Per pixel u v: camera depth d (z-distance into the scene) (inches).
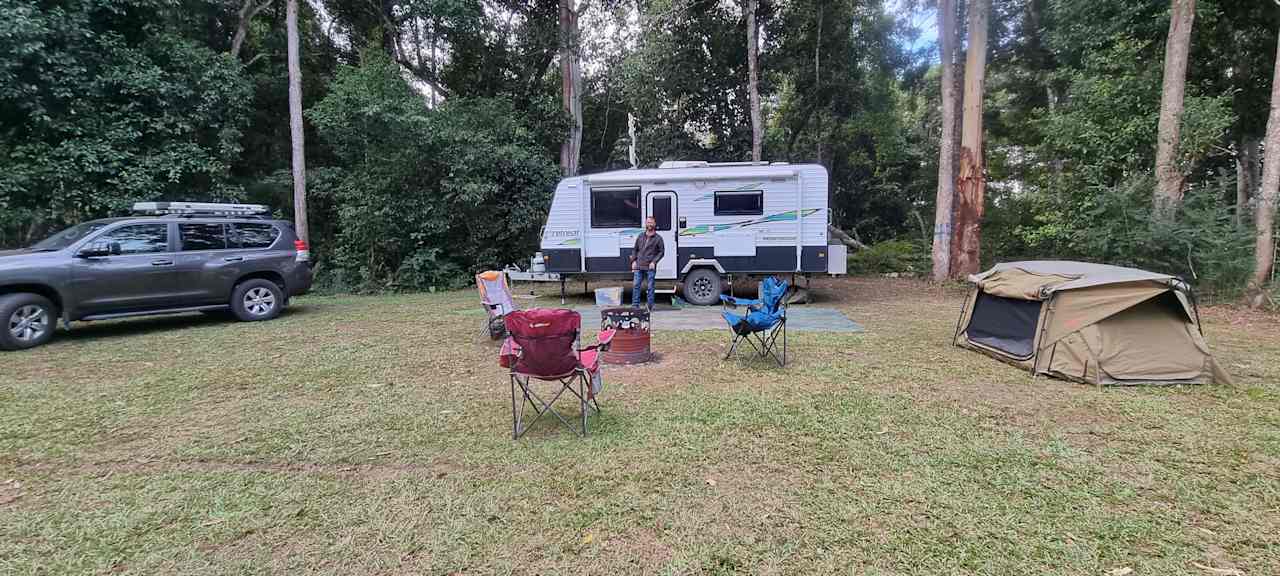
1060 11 486.0
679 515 110.9
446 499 117.6
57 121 388.8
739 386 196.7
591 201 391.2
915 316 342.6
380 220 498.6
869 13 703.7
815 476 127.0
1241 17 467.2
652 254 352.5
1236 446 142.8
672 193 385.7
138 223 296.8
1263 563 94.6
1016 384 198.2
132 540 103.3
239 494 120.2
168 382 205.0
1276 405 174.2
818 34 670.5
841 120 722.2
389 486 123.5
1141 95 414.6
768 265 385.7
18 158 378.6
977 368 219.8
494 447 144.4
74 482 126.1
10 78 355.3
